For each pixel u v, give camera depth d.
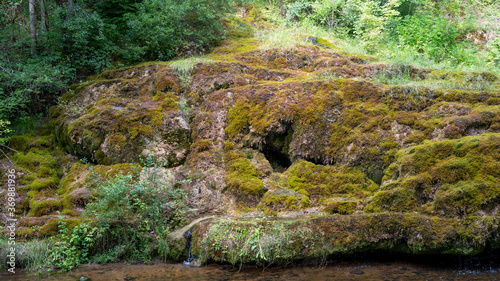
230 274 4.50
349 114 6.27
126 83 7.95
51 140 7.57
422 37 9.92
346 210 5.31
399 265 4.68
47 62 8.36
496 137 4.76
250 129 6.63
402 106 6.25
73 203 5.96
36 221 5.39
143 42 9.27
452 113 5.91
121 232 5.28
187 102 7.44
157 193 5.54
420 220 4.53
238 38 10.42
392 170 5.55
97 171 6.46
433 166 5.02
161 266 4.89
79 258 5.01
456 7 13.07
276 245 4.59
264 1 13.68
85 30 8.56
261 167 6.33
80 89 8.17
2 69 7.67
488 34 12.26
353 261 4.79
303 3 12.05
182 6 8.94
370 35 10.06
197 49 9.43
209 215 5.73
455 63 9.05
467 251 4.34
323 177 5.98
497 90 6.22
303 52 8.77
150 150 6.68
